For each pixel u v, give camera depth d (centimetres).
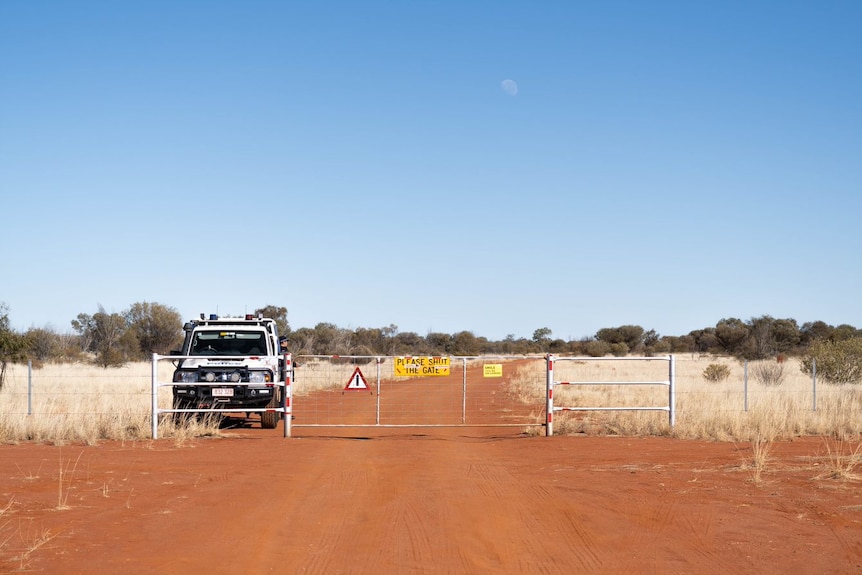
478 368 6975
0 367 3250
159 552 807
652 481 1223
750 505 1034
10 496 1085
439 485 1197
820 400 2533
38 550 807
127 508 1015
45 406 2120
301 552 814
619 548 834
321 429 2078
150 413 1978
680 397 2761
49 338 5541
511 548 832
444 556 802
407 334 10544
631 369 5738
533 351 11569
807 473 1274
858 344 3591
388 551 819
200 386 1964
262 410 1906
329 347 6644
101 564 762
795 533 889
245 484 1199
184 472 1312
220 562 775
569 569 760
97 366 4750
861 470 1288
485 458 1513
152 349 5866
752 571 753
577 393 3362
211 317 2173
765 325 8112
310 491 1144
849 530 900
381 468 1371
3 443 1706
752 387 3353
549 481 1232
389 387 4109
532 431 1934
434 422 2294
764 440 1731
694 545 844
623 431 1898
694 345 11238
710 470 1320
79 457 1473
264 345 2130
